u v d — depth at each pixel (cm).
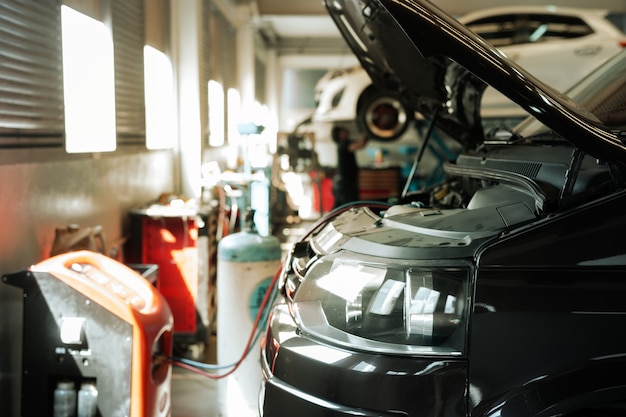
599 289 171
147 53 555
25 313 253
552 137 256
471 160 274
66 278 252
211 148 813
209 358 444
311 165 968
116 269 284
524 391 169
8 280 252
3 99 289
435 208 250
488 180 245
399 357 174
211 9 845
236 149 1112
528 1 1105
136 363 252
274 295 315
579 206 179
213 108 861
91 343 252
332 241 219
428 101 319
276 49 1539
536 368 169
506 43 813
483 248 175
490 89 760
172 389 382
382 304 184
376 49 293
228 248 338
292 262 235
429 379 171
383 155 891
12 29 299
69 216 362
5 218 284
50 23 343
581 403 167
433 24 186
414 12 186
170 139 645
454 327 175
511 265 173
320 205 977
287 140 966
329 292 195
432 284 179
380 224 218
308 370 182
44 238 327
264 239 344
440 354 172
